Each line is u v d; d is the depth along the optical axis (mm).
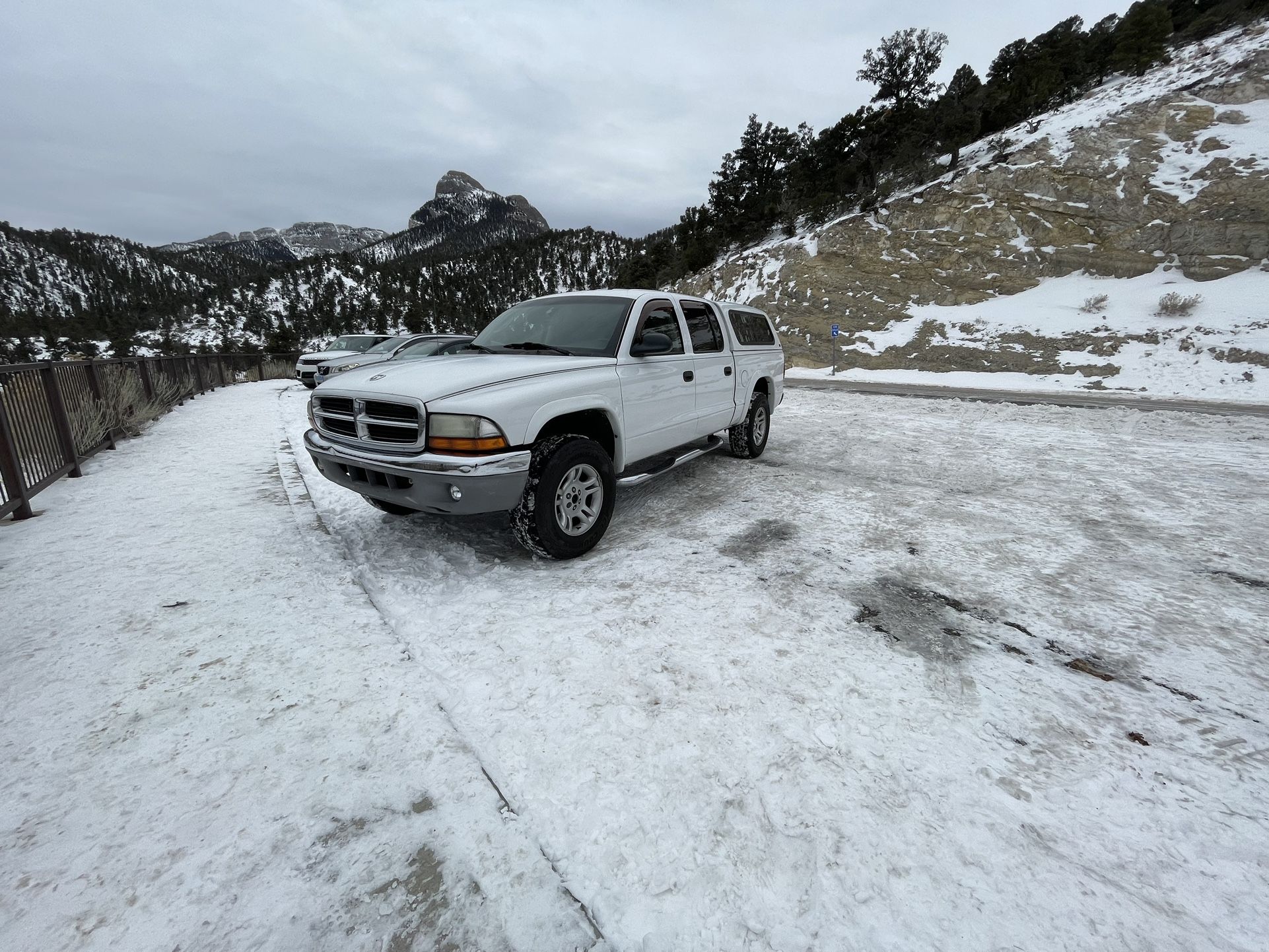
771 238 45500
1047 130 32000
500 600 3166
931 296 28125
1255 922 1439
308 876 1570
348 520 4637
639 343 4316
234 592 3309
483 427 3145
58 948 1377
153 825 1732
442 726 2158
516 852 1647
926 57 41344
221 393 16156
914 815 1753
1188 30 38125
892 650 2652
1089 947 1379
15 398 5098
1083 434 8492
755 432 6609
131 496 5379
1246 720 2209
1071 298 24641
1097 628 2885
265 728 2156
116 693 2371
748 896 1517
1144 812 1776
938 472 6098
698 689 2352
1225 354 18125
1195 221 23734
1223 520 4547
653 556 3795
